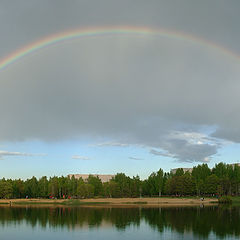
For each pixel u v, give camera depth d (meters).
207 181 188.50
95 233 52.72
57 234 52.28
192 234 50.38
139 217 76.75
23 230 57.12
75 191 199.12
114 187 196.00
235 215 80.12
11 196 187.88
